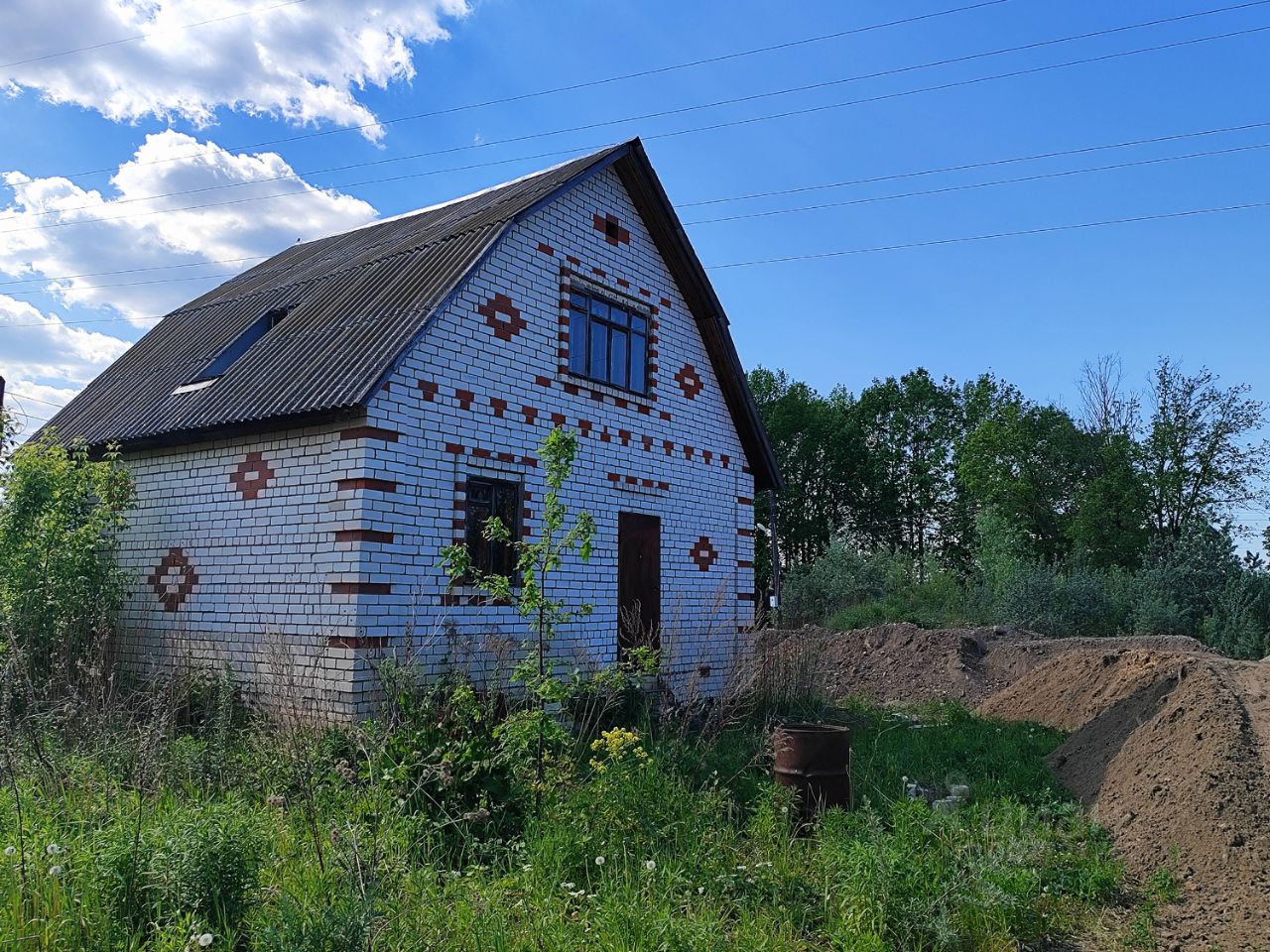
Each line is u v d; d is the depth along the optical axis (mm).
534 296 12141
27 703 7625
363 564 9469
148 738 6914
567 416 12469
